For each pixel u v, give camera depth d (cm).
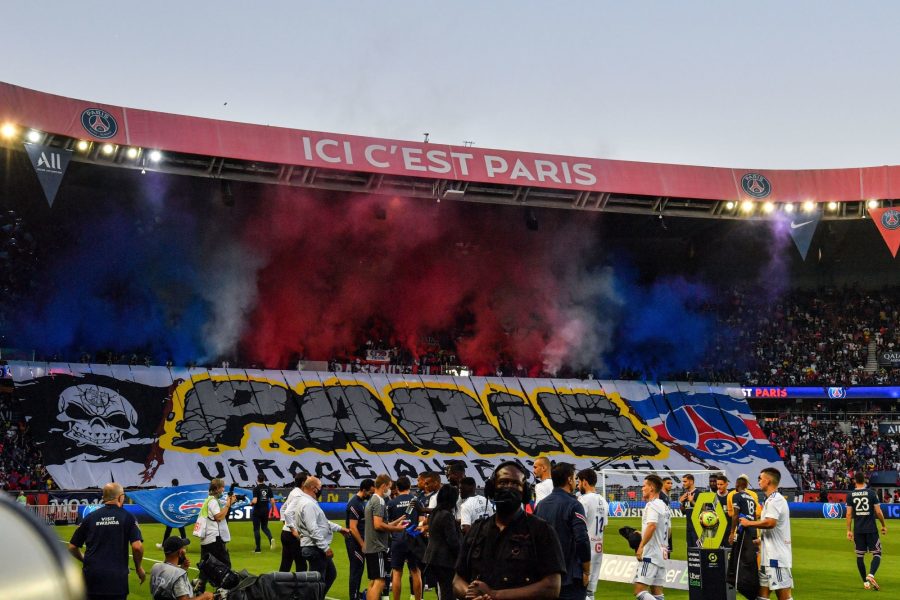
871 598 1711
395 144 4756
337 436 4953
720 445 5444
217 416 4850
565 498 906
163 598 1087
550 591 630
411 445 5012
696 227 5756
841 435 5641
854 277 6247
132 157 4328
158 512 1833
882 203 5238
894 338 5978
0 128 3938
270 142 4522
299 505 1348
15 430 4488
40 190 4866
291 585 1087
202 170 4497
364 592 1475
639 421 5547
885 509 4606
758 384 5912
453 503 1134
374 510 1338
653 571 1290
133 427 4638
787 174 5225
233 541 2797
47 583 143
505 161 4884
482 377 5594
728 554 1367
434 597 1656
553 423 5394
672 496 4297
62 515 3616
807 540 3112
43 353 5056
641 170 5072
